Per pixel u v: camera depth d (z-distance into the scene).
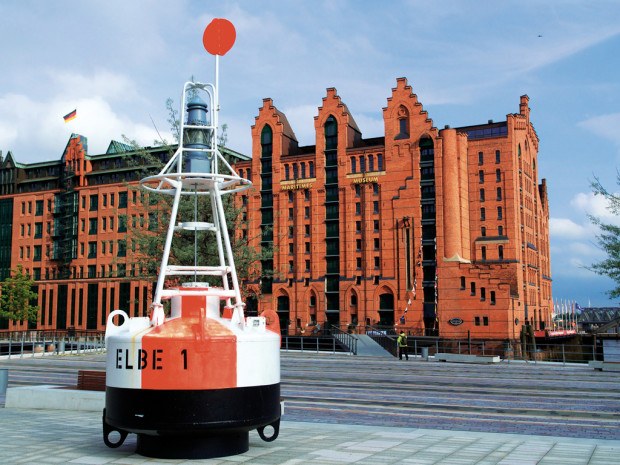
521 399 19.55
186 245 25.19
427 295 82.31
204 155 11.14
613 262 29.81
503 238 86.00
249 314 90.94
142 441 9.71
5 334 91.62
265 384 9.73
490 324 77.31
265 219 93.12
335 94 90.38
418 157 84.62
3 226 110.44
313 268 88.88
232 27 11.79
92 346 59.47
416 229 83.31
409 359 39.53
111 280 96.75
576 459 9.84
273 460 9.41
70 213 102.75
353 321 85.56
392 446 10.91
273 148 93.38
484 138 88.94
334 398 19.69
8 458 9.53
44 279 104.56
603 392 21.39
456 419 15.55
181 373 9.10
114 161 102.69
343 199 88.19
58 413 15.67
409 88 86.06
